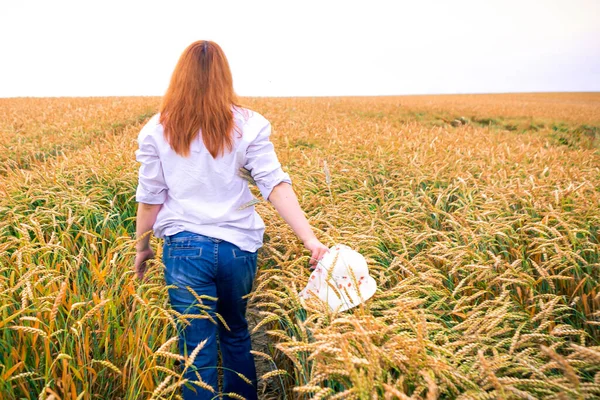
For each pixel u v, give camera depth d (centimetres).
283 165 646
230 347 241
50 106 2053
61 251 293
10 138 1075
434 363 153
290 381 265
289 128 1095
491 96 5719
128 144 789
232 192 215
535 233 320
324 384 184
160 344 239
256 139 211
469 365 176
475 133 1191
